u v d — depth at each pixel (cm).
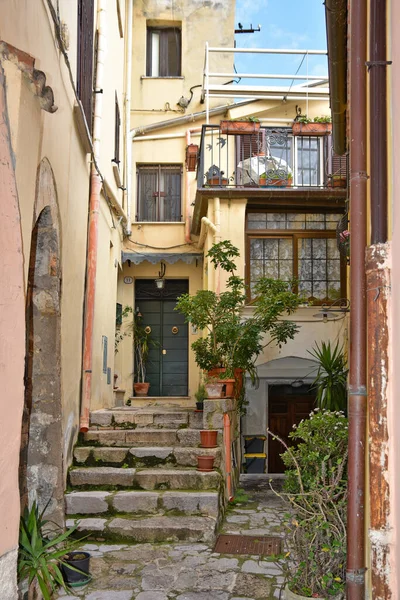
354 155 371
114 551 562
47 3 464
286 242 1059
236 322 845
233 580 493
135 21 1326
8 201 335
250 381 1071
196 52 1326
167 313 1298
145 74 1312
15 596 332
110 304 999
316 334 1014
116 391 1087
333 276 1050
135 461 705
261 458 1056
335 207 1051
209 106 1298
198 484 662
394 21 340
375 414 344
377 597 332
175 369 1287
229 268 866
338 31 559
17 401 342
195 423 782
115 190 1041
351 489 354
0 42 329
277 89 1179
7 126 338
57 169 535
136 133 1277
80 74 676
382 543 334
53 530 523
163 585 484
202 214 1108
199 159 1091
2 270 326
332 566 396
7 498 326
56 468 566
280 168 1069
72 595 465
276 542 589
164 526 593
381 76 358
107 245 953
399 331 325
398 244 329
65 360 621
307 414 1162
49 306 562
